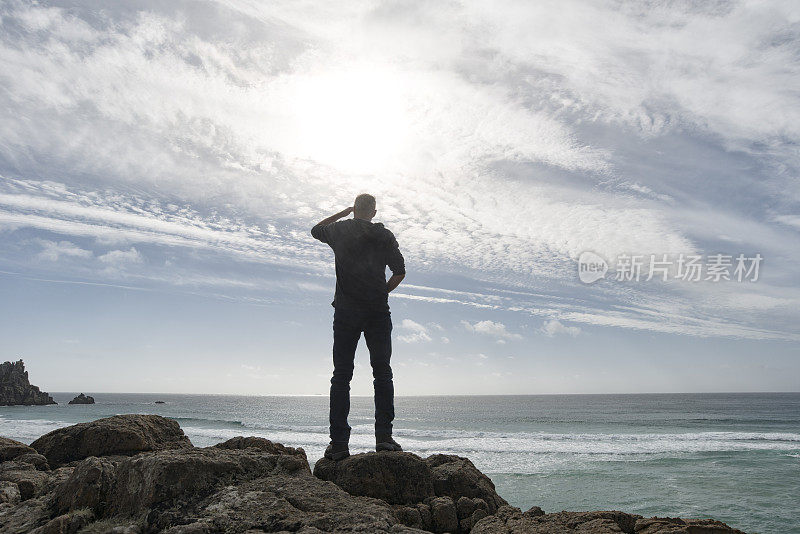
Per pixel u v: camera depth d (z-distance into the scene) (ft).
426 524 11.01
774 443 126.93
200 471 9.77
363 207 13.82
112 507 9.74
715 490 65.87
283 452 13.42
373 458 11.89
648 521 9.75
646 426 199.00
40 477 12.44
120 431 14.76
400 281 13.74
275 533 8.29
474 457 99.45
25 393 428.15
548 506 57.93
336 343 13.39
